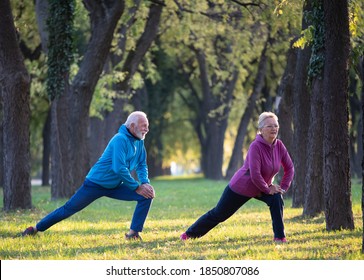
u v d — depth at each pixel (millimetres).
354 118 62125
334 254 13180
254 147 14781
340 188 17891
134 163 15688
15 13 40156
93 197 15781
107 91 47562
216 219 15734
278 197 15180
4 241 15961
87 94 35719
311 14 20719
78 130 35688
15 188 25938
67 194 35844
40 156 98625
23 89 25812
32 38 49312
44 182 66750
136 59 45562
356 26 19969
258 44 48625
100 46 35125
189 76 75000
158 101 73375
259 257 12648
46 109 63219
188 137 87500
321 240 15570
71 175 35844
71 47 34594
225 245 14906
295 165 28500
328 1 17438
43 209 27094
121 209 29406
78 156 35812
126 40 48000
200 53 63938
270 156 14906
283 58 51531
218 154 71188
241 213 26203
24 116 25953
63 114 35625
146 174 15945
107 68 49438
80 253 13992
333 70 17594
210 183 63375
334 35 17484
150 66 58656
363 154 13766
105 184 15625
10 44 25438
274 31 35281
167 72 73688
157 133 77875
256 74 61938
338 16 17406
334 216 17938
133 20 45906
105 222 22094
